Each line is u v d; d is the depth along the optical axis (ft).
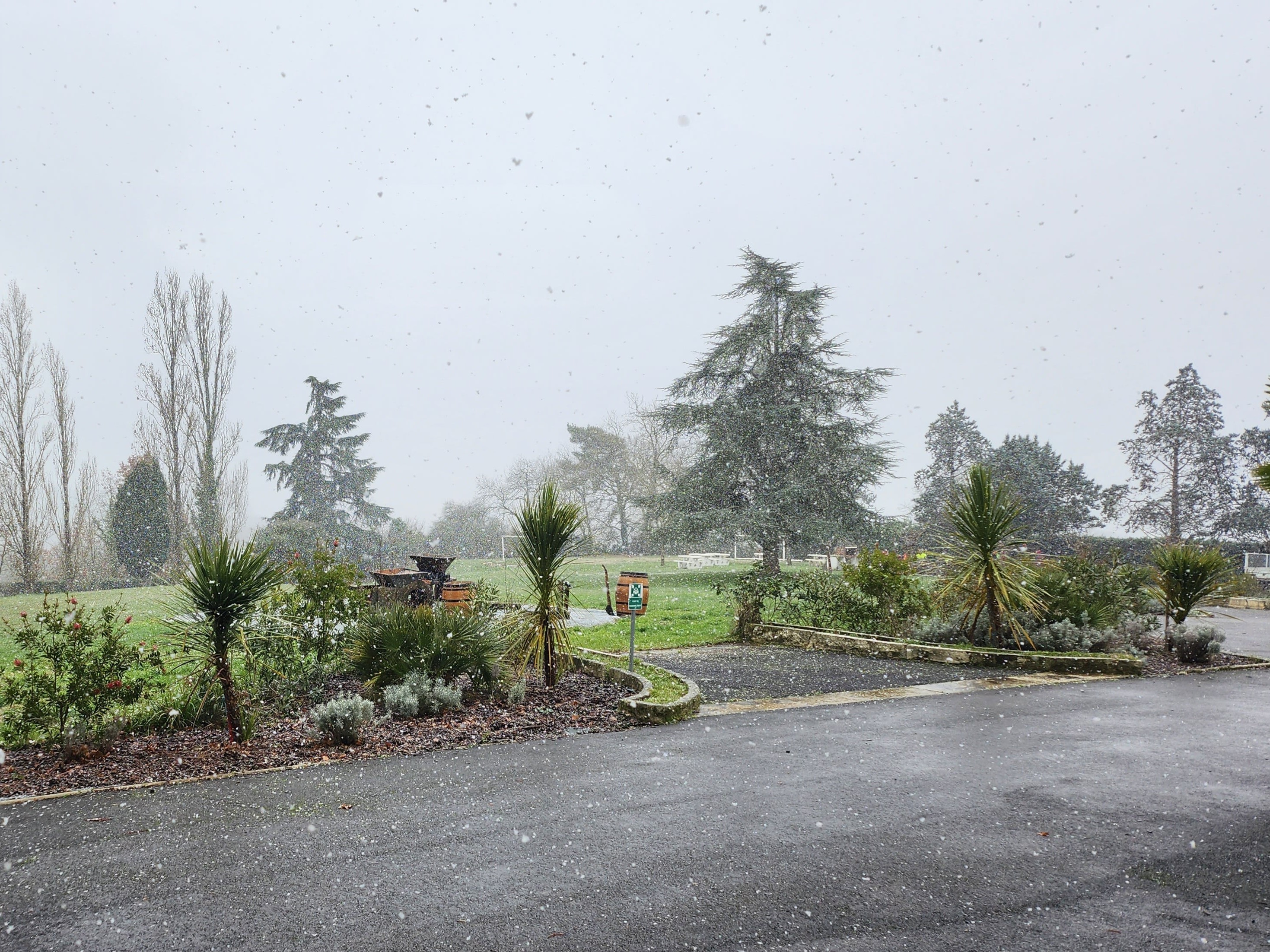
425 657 25.18
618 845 13.07
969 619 37.73
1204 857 12.65
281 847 13.00
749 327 102.17
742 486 103.91
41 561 106.32
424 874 11.89
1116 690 28.14
